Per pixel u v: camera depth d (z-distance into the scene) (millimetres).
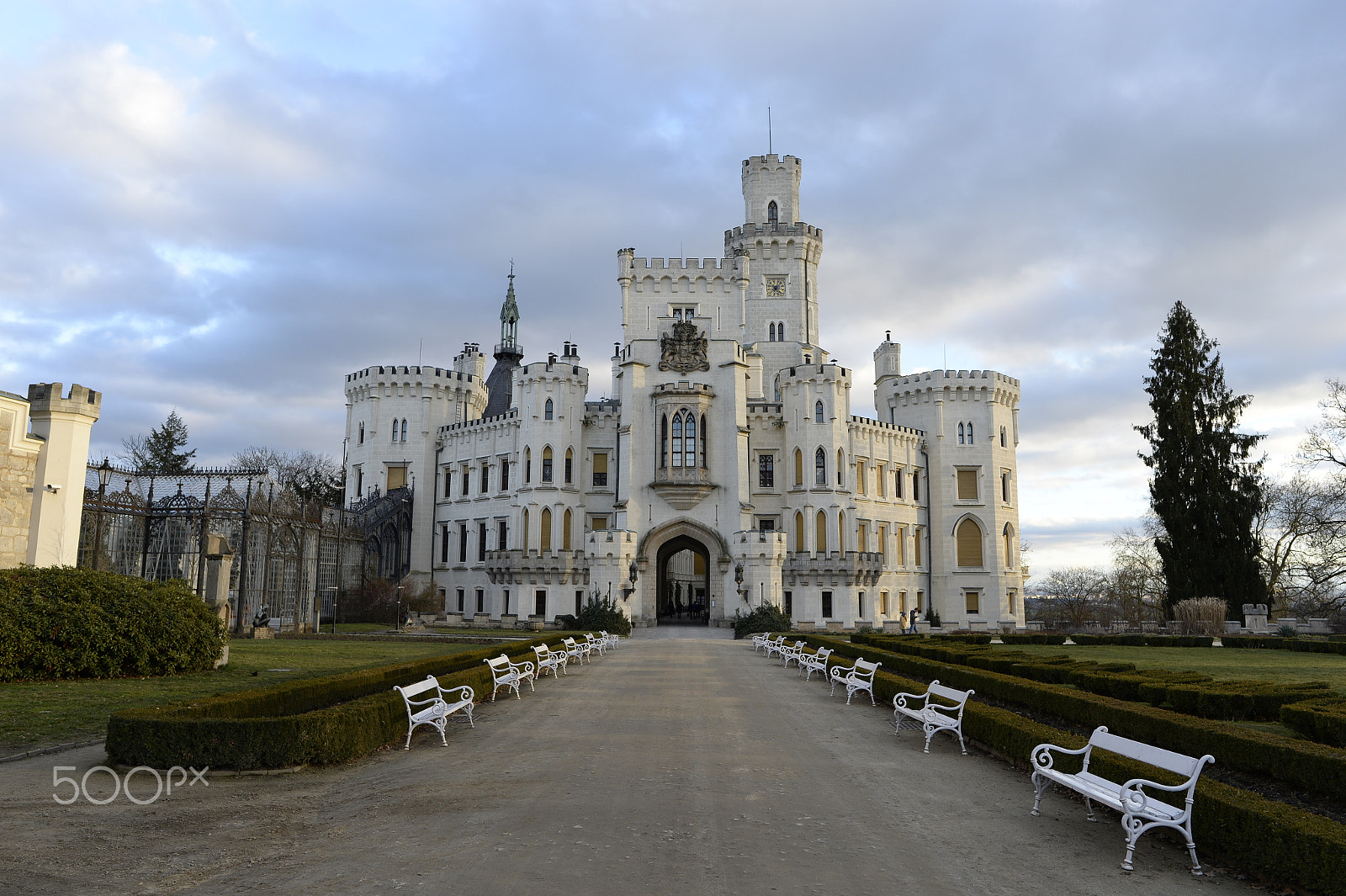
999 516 78312
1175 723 14148
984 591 77125
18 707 17484
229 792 11922
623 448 67125
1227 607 55750
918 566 77375
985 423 79375
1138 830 9297
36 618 21484
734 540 63344
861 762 14719
